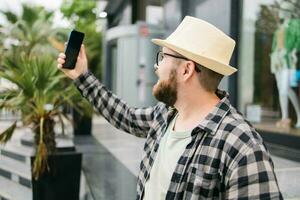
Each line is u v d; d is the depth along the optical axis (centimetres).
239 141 121
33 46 672
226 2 675
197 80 140
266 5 648
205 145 127
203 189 123
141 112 186
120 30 1234
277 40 630
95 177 473
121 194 403
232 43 142
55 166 359
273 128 627
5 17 773
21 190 446
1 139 349
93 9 1738
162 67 145
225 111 132
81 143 754
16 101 346
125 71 1207
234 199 116
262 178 115
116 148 695
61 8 1689
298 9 584
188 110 144
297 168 431
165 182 138
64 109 428
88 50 1013
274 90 636
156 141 154
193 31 140
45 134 362
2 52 540
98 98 193
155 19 1247
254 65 675
